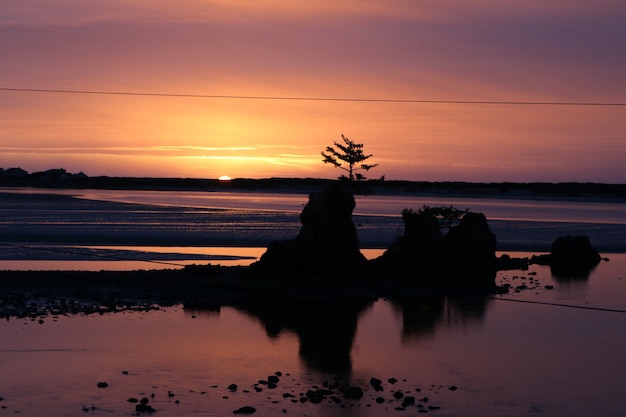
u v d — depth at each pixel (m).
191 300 32.41
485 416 18.80
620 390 20.98
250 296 33.66
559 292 36.84
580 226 86.44
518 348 25.34
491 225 85.44
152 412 18.61
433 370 22.66
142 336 25.98
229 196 188.25
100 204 117.19
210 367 22.53
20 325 26.98
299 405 19.27
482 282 39.88
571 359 24.05
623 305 33.31
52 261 44.16
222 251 51.47
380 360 23.66
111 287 34.12
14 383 20.67
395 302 33.44
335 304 32.62
